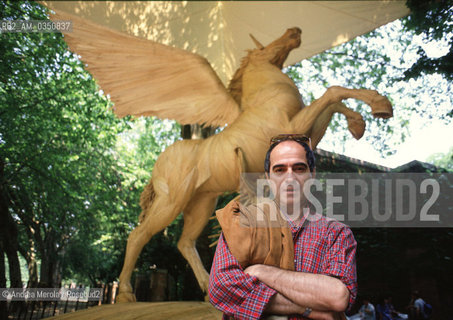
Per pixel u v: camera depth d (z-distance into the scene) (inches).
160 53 242.8
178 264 507.5
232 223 54.3
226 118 241.0
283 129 200.8
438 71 180.9
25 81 292.2
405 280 327.0
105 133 532.1
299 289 49.7
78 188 515.2
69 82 415.8
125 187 631.8
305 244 54.7
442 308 305.7
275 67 230.5
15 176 393.7
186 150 234.5
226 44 402.9
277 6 345.7
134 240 229.1
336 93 187.5
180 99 245.6
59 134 450.6
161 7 327.9
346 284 51.3
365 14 314.5
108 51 243.9
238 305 50.4
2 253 294.0
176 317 140.3
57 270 1037.8
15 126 329.4
